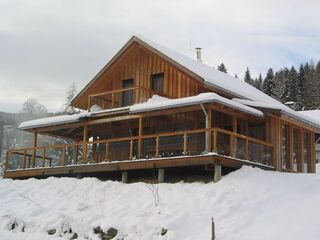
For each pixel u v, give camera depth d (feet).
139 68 80.43
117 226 46.75
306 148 81.30
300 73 270.05
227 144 67.31
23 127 81.46
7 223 54.49
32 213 56.03
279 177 55.88
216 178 56.49
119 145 80.48
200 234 42.86
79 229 49.52
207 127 60.34
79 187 63.21
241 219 44.50
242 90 80.12
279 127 72.28
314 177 56.59
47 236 50.52
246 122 73.61
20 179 78.84
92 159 80.84
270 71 275.39
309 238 38.88
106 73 83.05
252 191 50.70
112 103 76.07
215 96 59.47
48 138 193.36
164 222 44.83
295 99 252.21
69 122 76.95
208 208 47.83
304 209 45.03
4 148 201.46
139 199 53.93
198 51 102.22
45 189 65.36
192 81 73.20
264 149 69.87
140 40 77.77
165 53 75.05
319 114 135.54
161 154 72.90
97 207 54.08
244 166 59.31
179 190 54.29
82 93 85.10
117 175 71.20
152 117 75.05
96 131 84.64
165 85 76.33
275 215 44.62
